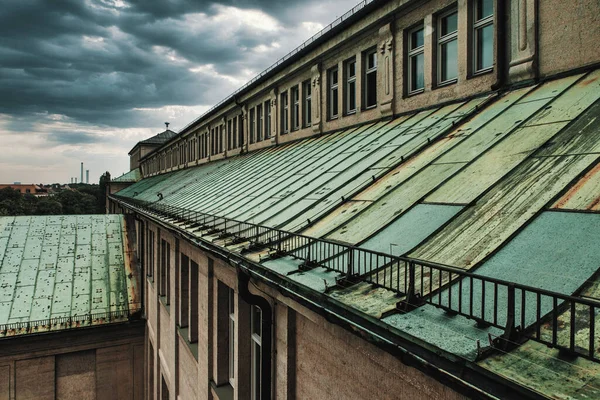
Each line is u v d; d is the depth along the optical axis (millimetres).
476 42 10188
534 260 3943
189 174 34625
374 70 13945
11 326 22484
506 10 9234
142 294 25422
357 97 14656
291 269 5961
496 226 4785
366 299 4363
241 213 11125
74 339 23594
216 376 10539
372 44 13773
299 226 7938
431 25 11320
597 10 7488
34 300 24609
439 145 8469
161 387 18953
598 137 5477
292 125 19922
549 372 2691
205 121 34562
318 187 10203
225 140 29953
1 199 125125
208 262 10883
